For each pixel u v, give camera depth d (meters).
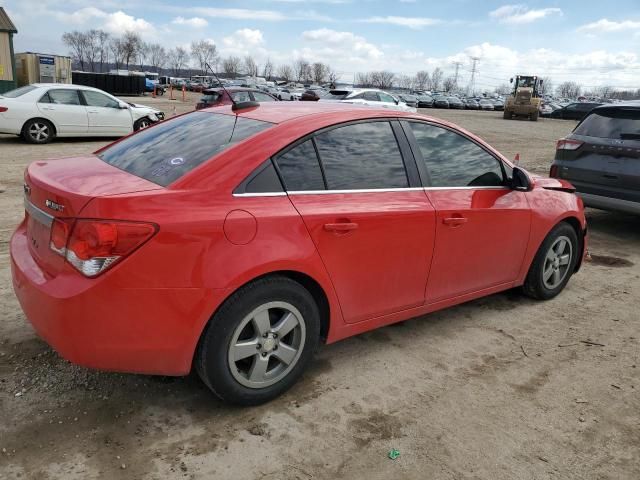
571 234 4.71
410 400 3.12
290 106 3.54
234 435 2.74
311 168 3.04
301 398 3.08
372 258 3.23
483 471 2.58
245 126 3.16
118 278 2.42
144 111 14.91
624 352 3.85
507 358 3.68
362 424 2.88
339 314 3.20
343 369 3.42
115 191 2.56
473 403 3.12
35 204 2.81
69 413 2.82
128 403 2.94
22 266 2.78
